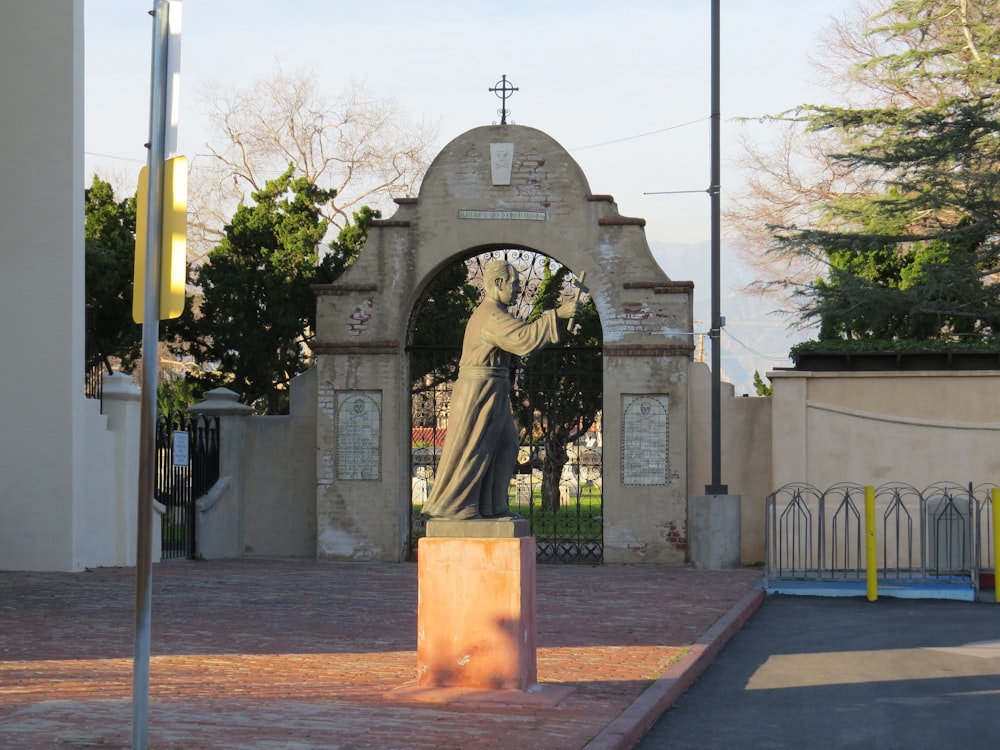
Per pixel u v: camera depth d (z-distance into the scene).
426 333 31.66
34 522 20.91
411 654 12.48
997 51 34.78
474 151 25.47
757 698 11.15
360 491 25.14
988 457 22.89
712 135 24.44
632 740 8.93
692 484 24.92
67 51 21.33
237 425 25.98
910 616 17.53
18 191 21.31
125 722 8.73
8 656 11.95
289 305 33.53
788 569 22.64
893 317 30.64
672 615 16.27
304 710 9.34
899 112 32.12
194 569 22.31
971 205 30.14
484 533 10.16
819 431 23.45
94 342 23.02
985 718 10.26
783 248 31.75
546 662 12.17
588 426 29.94
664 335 24.69
